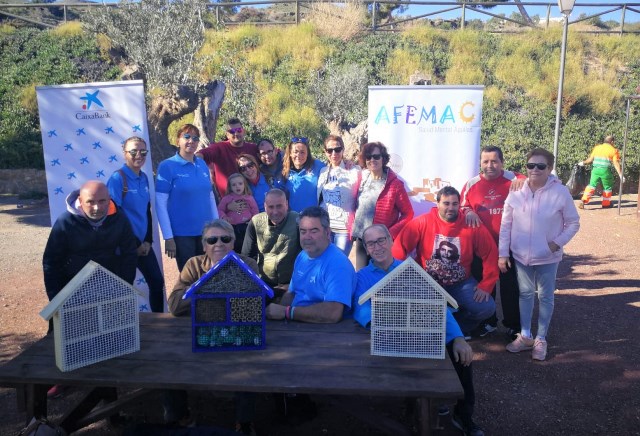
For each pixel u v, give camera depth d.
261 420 3.91
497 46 19.44
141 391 3.42
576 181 15.27
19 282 7.27
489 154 5.01
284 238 4.41
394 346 3.04
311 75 17.55
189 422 3.54
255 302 3.12
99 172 5.36
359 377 2.80
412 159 5.76
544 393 4.31
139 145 4.69
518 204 4.76
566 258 8.59
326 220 3.69
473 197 5.18
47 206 13.10
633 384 4.42
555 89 16.69
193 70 14.99
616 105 16.72
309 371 2.88
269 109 16.62
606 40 19.73
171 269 8.06
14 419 3.94
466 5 21.70
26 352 3.19
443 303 2.97
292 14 28.53
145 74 14.77
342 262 3.65
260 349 3.15
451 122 5.65
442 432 3.73
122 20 15.67
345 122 16.05
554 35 19.91
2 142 15.34
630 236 10.01
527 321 4.99
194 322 3.11
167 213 5.01
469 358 3.24
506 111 16.52
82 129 5.28
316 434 3.74
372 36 19.88
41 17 24.05
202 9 15.58
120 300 3.08
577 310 6.17
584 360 4.88
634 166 15.42
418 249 4.68
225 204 5.45
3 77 17.16
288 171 5.80
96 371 2.91
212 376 2.83
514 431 3.79
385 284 2.99
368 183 5.36
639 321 5.79
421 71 18.08
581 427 3.84
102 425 3.89
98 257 4.01
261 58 18.23
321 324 3.51
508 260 4.91
